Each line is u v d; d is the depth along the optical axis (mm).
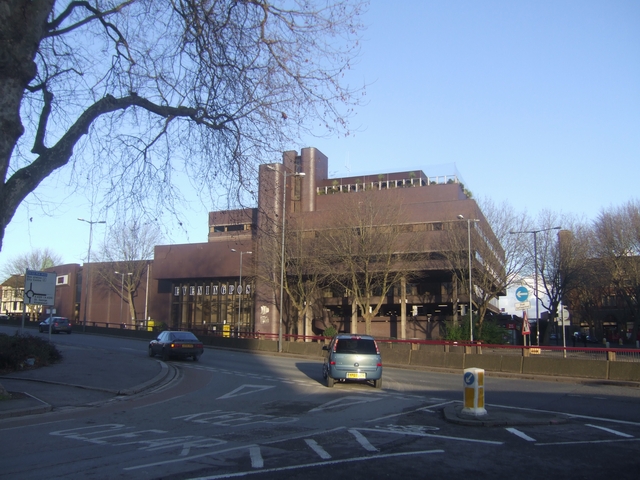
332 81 13211
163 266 63969
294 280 49938
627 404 15500
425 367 29391
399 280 48156
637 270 48562
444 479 6988
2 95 11742
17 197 12266
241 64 13133
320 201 53750
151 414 12719
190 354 28219
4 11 11547
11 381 17047
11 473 7188
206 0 12891
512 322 56812
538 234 52156
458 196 51531
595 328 74812
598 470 7500
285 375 22797
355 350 18672
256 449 8656
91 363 22578
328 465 7613
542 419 11492
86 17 13688
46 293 25312
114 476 7012
